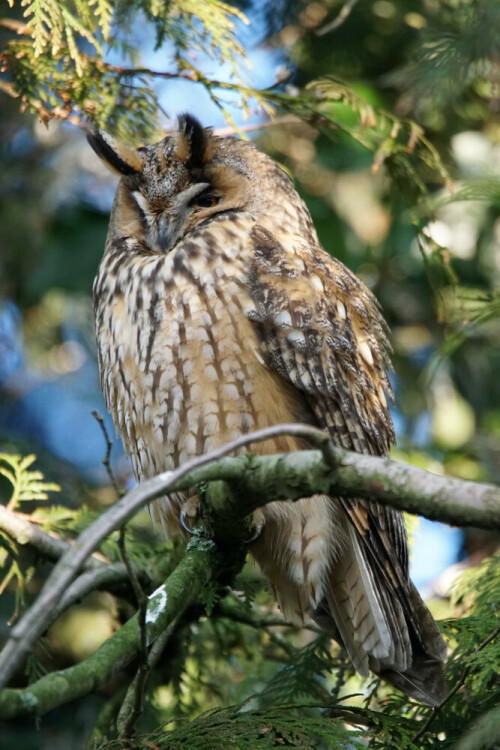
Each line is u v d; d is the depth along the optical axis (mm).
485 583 8602
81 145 14125
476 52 9781
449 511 5406
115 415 9594
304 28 12828
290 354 8914
